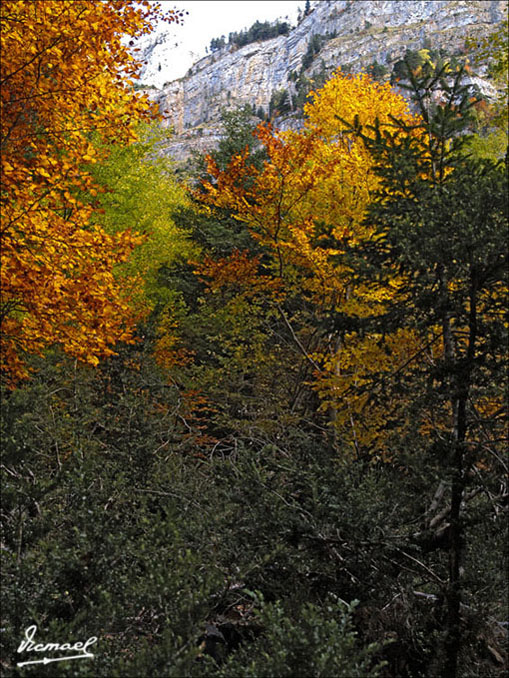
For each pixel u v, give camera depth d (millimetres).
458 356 6043
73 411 9102
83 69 7180
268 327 13781
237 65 192125
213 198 11547
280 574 5633
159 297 14555
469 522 5316
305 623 3713
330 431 10570
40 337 7863
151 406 8984
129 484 7117
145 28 7230
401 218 5727
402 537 5977
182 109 191250
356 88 11922
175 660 3451
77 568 4160
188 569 4273
